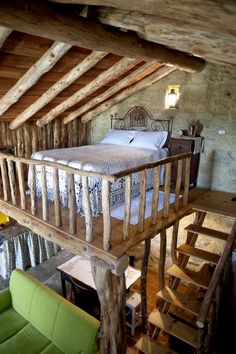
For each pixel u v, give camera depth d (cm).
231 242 281
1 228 497
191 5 127
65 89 440
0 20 197
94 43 265
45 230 343
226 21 138
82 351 288
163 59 354
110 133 572
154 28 225
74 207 303
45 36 236
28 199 419
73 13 240
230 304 335
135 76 455
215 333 317
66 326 300
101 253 279
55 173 310
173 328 318
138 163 426
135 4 150
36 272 509
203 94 468
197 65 430
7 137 511
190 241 392
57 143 588
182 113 499
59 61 353
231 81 437
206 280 329
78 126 623
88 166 357
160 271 368
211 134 476
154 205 330
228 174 471
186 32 210
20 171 361
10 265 488
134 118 562
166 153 500
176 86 495
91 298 413
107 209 264
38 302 326
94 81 430
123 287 288
